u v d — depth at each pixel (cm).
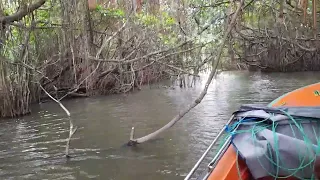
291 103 540
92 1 1475
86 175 659
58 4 1473
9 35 1323
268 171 368
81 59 1617
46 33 1595
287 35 2130
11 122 1148
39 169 698
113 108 1327
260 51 2641
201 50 2036
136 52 1831
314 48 2238
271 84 1908
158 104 1375
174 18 1875
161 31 1917
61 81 1645
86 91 1667
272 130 394
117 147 817
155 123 1044
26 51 1348
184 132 917
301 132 391
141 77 1897
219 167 383
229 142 412
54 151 808
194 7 1672
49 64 1530
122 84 1747
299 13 1948
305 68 2653
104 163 715
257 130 398
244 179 378
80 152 792
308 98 550
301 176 370
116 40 1772
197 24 1694
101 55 1709
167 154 748
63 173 674
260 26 2330
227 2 1502
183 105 1324
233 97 1472
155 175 641
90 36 1589
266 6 1933
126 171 667
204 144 804
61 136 941
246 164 374
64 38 1552
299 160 369
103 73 1678
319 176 373
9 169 705
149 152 768
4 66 1228
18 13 1195
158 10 1891
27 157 774
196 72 1814
